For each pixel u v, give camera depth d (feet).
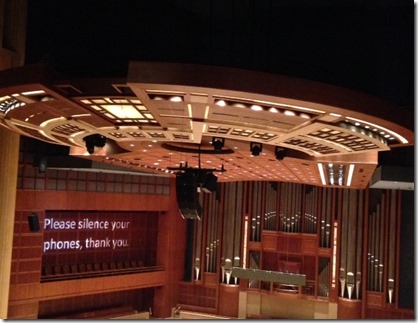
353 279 60.75
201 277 68.08
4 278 45.01
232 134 30.42
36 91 23.41
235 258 66.28
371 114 22.02
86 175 57.93
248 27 41.14
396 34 38.96
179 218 68.69
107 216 63.21
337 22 40.27
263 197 65.87
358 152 34.50
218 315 66.85
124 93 22.71
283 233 64.44
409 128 24.70
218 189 68.44
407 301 58.80
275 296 65.36
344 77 40.68
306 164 41.52
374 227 60.59
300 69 40.98
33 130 35.24
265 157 39.75
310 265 63.72
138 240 67.15
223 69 19.26
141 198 63.93
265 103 21.54
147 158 45.14
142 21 42.80
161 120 27.17
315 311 63.62
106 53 43.27
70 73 43.50
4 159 44.37
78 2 43.47
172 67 19.16
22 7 42.42
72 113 27.61
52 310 58.80
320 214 62.95
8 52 41.04
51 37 44.24
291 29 40.86
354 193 61.67
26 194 52.60
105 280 60.29
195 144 39.47
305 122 24.85
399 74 39.88
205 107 23.18
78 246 59.88
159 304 67.31
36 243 53.47
